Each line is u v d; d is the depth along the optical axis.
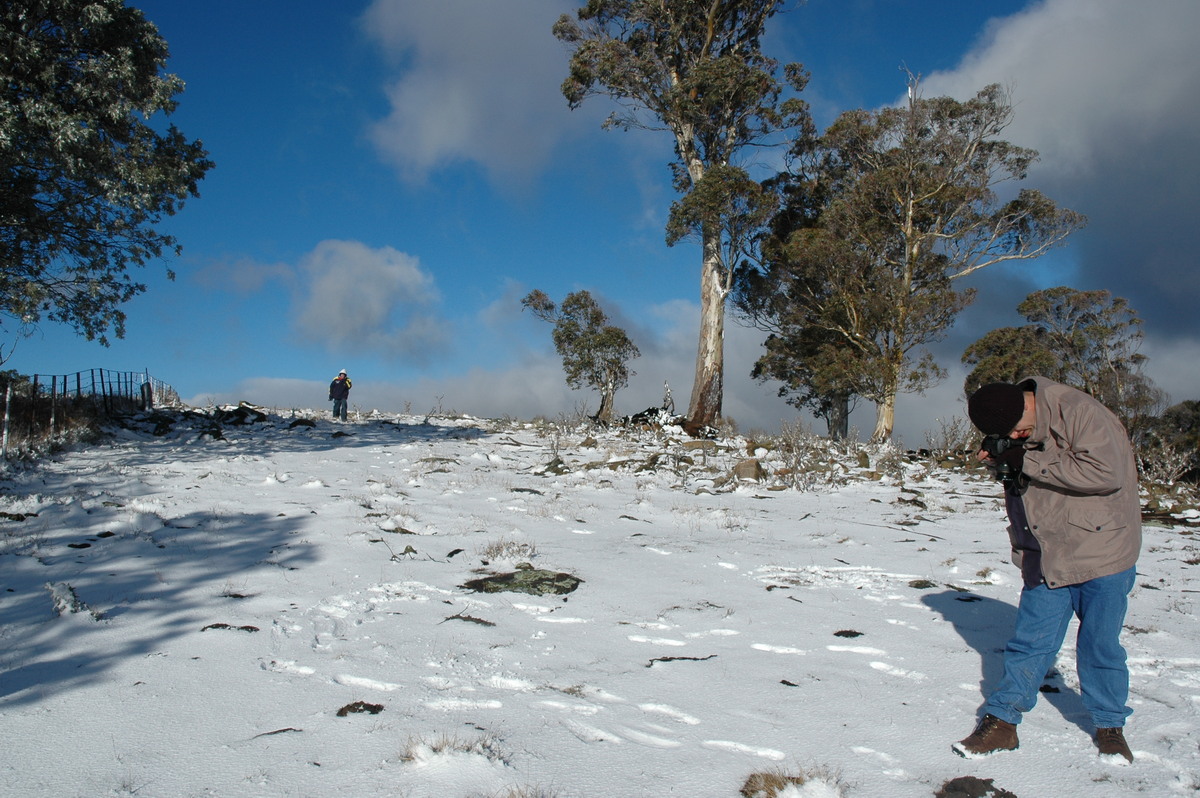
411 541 7.68
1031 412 3.60
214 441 16.75
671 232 30.02
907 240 31.73
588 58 30.64
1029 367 34.47
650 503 10.71
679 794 3.09
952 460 18.19
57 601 5.37
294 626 5.12
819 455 16.19
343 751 3.39
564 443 18.94
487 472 13.56
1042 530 3.55
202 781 3.16
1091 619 3.47
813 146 33.62
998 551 8.26
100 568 6.42
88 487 10.18
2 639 4.80
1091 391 34.09
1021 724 3.83
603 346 35.72
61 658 4.52
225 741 3.52
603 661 4.64
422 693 4.05
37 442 13.16
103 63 13.13
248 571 6.45
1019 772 3.34
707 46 31.80
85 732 3.60
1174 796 3.13
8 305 14.39
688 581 6.61
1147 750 3.53
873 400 30.77
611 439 20.09
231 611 5.40
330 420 23.05
